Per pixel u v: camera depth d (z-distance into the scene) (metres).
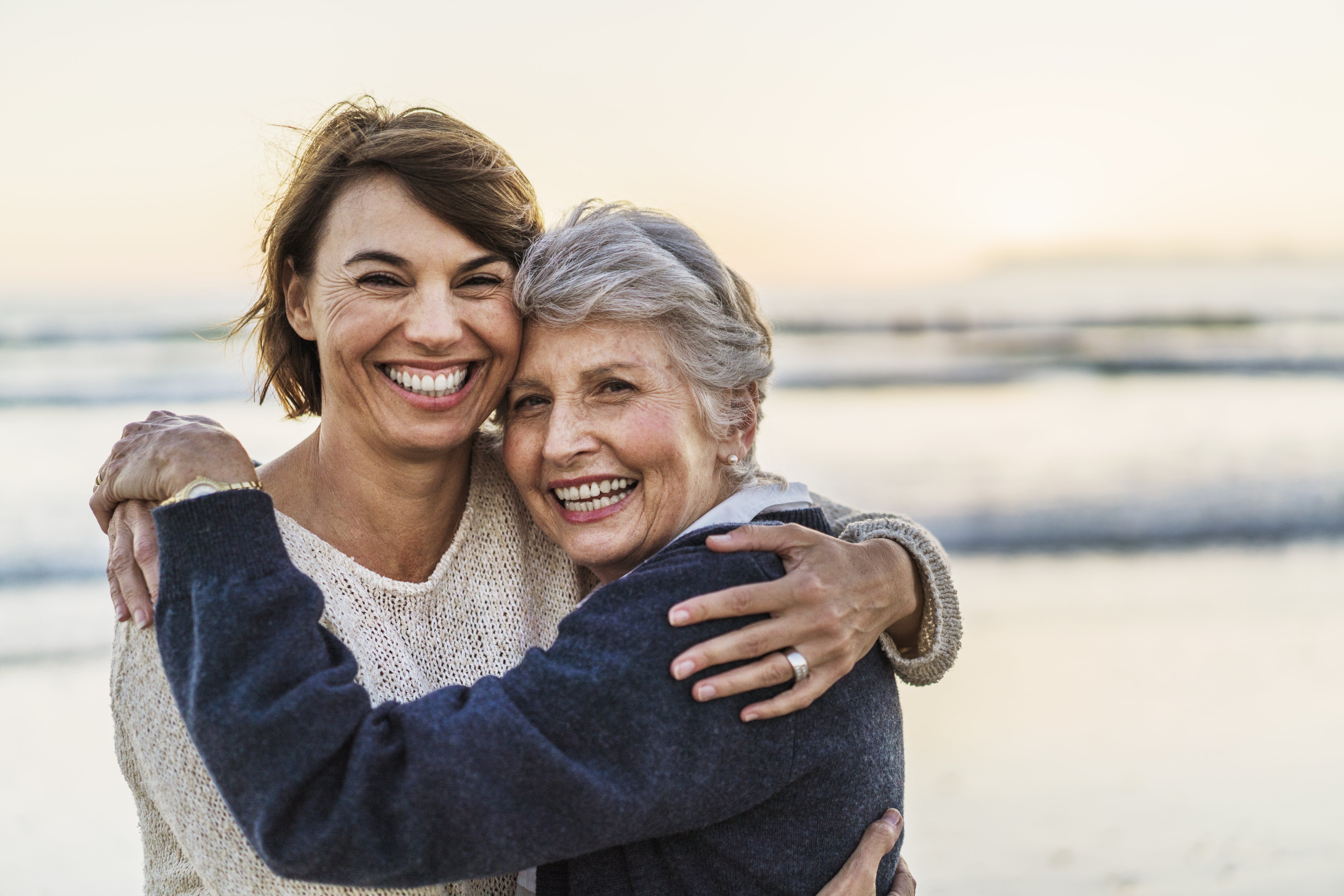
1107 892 4.49
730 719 1.71
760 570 1.84
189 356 20.08
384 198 1.87
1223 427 16.67
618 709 1.64
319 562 1.94
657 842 1.82
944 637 2.13
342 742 1.56
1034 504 12.66
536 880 1.96
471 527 2.19
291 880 1.66
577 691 1.64
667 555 1.87
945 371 21.59
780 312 28.66
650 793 1.63
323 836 1.52
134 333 21.70
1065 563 10.46
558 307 1.95
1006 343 25.61
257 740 1.52
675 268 1.99
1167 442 15.71
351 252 1.87
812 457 15.12
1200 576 9.83
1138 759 5.76
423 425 1.94
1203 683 6.89
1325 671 7.14
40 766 5.86
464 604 2.14
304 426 14.23
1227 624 8.23
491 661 2.13
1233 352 23.69
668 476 2.05
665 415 2.02
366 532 2.06
